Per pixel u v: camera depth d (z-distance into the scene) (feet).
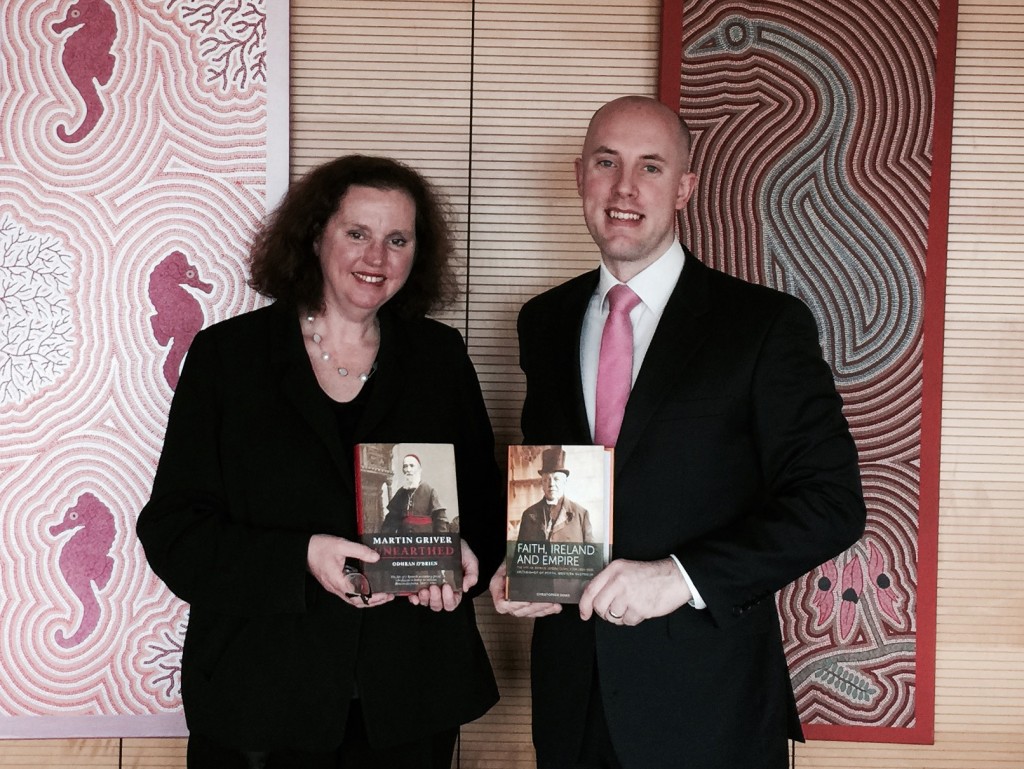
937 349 7.98
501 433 8.30
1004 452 8.09
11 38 7.95
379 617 5.78
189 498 5.84
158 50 8.00
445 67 8.21
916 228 7.98
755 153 8.05
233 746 5.56
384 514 5.46
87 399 8.01
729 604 5.19
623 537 5.53
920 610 8.00
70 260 8.00
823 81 8.01
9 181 7.97
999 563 8.08
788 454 5.45
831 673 8.06
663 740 5.39
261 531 5.58
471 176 8.23
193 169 8.04
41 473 8.02
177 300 8.05
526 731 8.19
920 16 7.97
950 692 8.09
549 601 5.35
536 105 8.22
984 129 8.10
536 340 6.40
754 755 5.43
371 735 5.62
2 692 8.02
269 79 8.01
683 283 5.88
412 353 6.33
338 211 6.01
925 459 7.99
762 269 8.07
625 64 8.21
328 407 5.87
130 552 8.05
